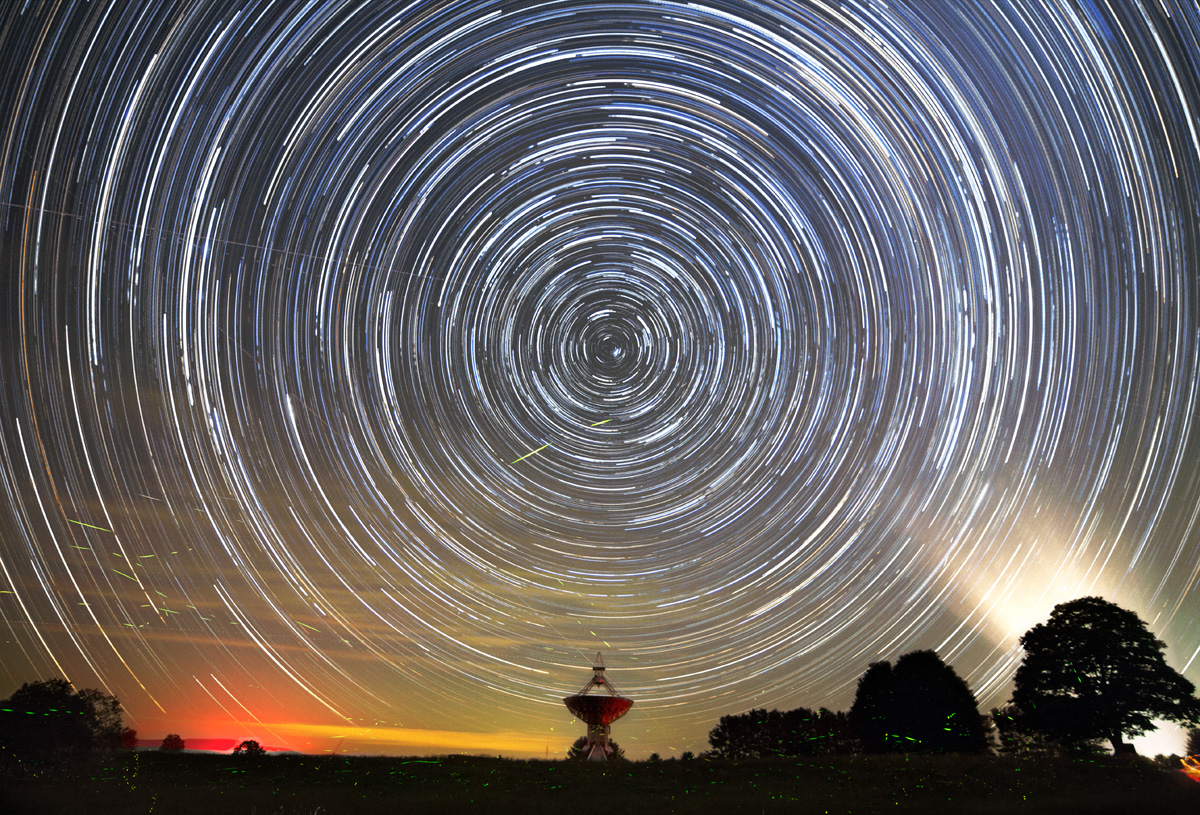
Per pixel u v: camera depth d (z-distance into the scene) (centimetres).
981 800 1323
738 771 1784
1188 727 1827
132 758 1725
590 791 1539
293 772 1764
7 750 1502
